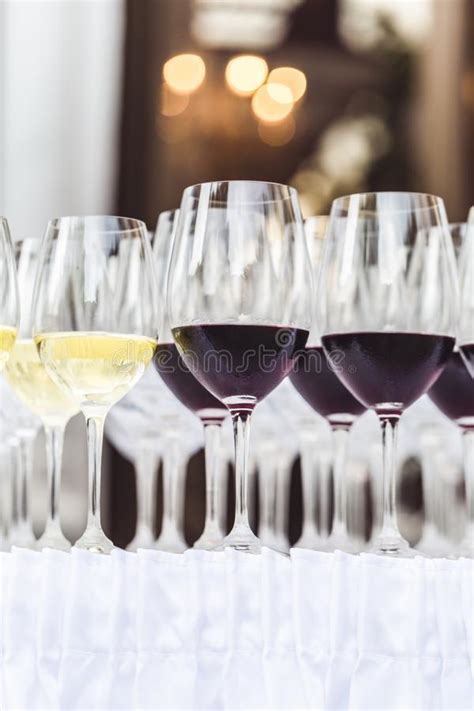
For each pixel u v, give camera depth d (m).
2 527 1.67
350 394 1.23
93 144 3.55
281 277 1.02
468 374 1.21
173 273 1.05
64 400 1.21
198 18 3.79
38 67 3.46
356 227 1.07
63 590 0.97
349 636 0.97
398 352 1.04
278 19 3.97
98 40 3.56
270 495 1.70
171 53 3.72
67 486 3.22
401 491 3.14
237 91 3.90
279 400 1.57
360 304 1.05
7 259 1.05
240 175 3.92
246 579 0.97
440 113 4.03
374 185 4.05
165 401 1.43
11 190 3.44
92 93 3.55
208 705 0.94
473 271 1.13
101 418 1.05
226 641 0.96
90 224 1.05
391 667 0.97
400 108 4.07
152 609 0.96
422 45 4.04
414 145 4.05
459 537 1.92
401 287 1.04
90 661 0.95
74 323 1.04
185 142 3.79
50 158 3.48
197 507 3.50
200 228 1.03
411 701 0.96
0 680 0.96
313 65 4.01
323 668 0.97
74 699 0.94
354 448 1.94
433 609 0.99
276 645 0.96
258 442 1.71
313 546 1.33
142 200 3.66
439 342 1.05
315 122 4.03
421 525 3.11
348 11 4.04
